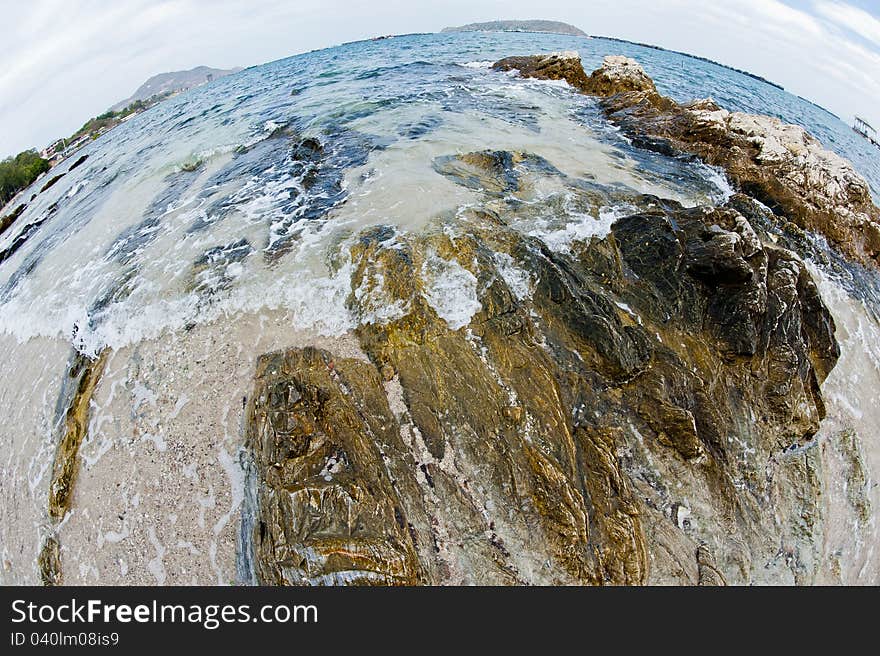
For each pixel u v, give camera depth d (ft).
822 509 5.91
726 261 6.09
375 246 6.86
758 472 5.70
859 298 8.32
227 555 4.99
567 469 5.04
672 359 5.90
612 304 6.24
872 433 6.86
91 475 5.80
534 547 4.72
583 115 12.67
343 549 4.35
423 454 5.17
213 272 7.29
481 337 5.80
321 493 4.59
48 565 5.53
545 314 6.10
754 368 6.08
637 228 6.84
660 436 5.46
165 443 5.68
